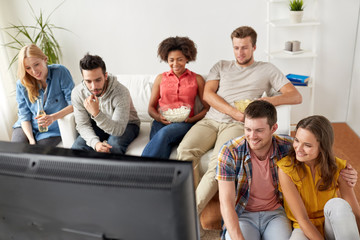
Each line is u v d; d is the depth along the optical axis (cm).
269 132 167
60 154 87
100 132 260
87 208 85
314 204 169
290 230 172
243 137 179
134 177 81
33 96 266
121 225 85
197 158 240
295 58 359
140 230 84
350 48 350
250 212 183
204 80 282
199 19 361
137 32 372
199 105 279
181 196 79
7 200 91
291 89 254
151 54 380
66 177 84
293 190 164
